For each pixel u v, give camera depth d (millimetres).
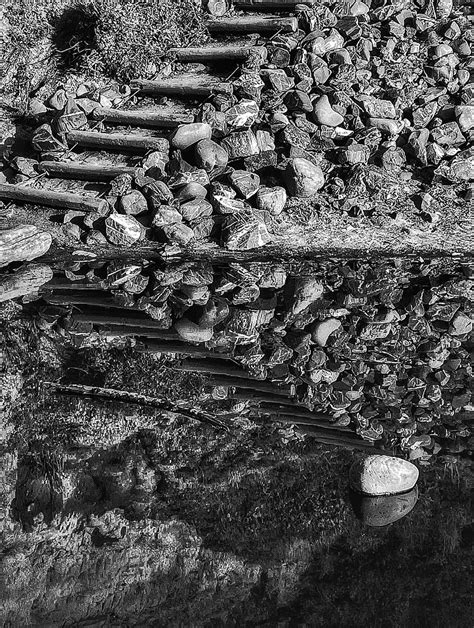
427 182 9719
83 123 9516
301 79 9688
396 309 8641
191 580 6629
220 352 8391
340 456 7840
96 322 8594
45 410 7980
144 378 8375
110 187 8984
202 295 8492
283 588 6566
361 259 8914
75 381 8266
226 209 8898
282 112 9609
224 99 9336
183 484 7480
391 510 7320
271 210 9117
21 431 7773
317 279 8727
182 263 8742
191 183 8945
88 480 7418
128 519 7145
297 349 8336
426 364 8453
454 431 8156
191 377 8453
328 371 8320
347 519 7234
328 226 9219
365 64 10000
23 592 6441
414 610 6340
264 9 10484
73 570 6672
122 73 10109
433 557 6844
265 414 8289
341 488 7531
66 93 9906
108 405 8078
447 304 8672
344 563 6824
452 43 10367
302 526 7148
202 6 10430
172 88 9719
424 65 10219
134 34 10047
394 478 7422
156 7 10195
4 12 10562
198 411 8148
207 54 9969
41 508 7180
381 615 6305
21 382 8172
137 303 8578
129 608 6355
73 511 7176
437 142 9758
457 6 10703
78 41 10586
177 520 7148
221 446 7867
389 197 9477
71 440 7727
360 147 9602
